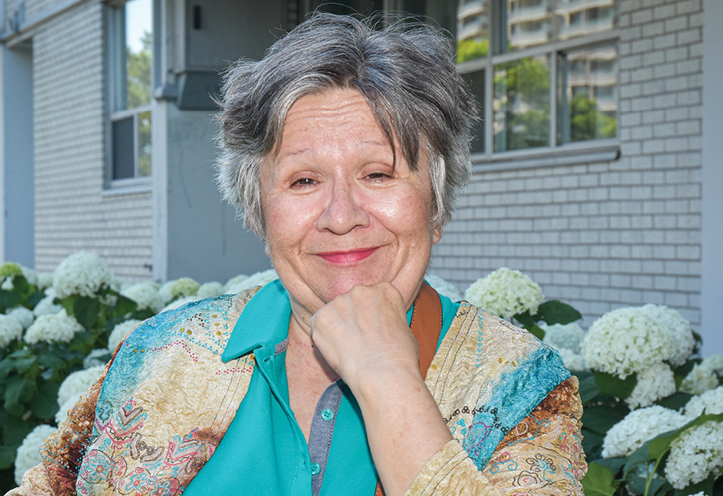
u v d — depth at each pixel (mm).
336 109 1108
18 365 3006
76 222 10211
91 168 9836
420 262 1144
